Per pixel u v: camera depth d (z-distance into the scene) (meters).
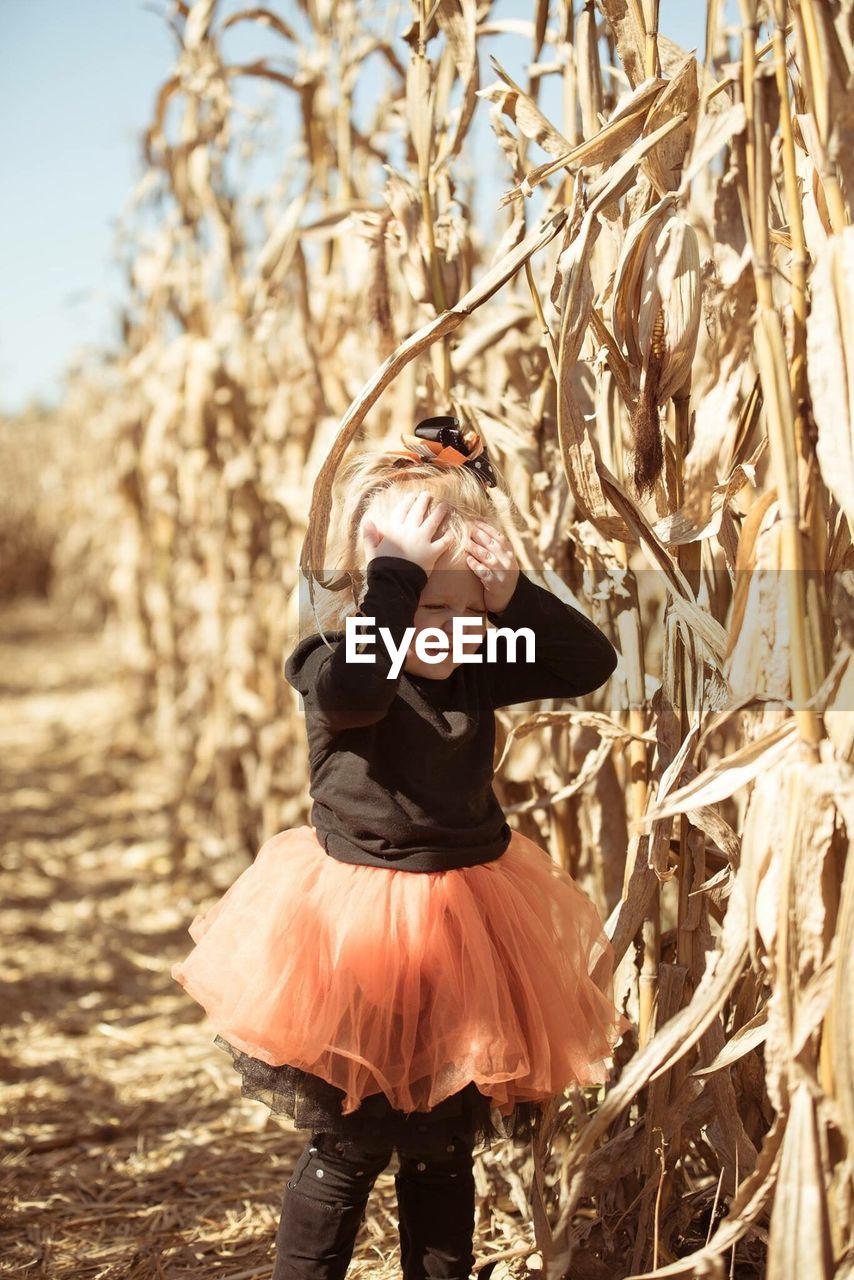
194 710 5.16
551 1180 2.03
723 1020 1.78
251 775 4.40
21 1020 3.14
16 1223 2.13
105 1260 2.00
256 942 1.56
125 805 5.56
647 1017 1.81
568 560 2.16
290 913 1.56
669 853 1.78
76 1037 3.04
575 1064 1.56
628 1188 1.83
